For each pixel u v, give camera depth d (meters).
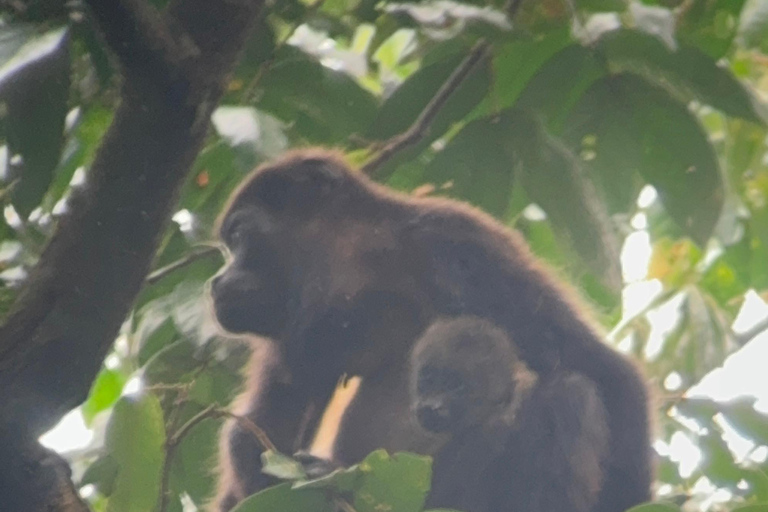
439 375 8.66
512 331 9.14
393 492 5.27
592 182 7.41
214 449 9.15
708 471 8.38
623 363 9.13
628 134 7.23
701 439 8.42
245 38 5.48
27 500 5.07
